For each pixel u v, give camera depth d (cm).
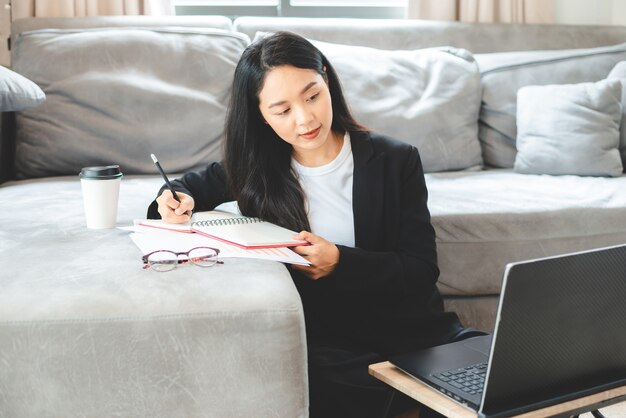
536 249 202
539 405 108
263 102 150
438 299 166
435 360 123
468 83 262
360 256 150
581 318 107
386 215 161
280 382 119
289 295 121
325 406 148
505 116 266
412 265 154
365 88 253
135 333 116
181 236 150
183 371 117
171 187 163
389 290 153
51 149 233
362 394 148
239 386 118
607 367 114
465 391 112
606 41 296
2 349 115
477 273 200
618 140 253
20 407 117
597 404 112
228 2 309
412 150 165
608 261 107
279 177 162
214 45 252
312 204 163
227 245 144
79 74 238
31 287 123
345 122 165
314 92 147
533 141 250
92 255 139
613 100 251
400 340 157
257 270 131
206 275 128
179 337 116
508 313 101
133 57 243
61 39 244
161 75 243
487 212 200
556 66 272
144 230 154
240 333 117
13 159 252
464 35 286
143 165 236
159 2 285
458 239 198
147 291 121
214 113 241
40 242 149
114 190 160
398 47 279
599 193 217
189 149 239
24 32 247
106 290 121
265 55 148
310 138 148
